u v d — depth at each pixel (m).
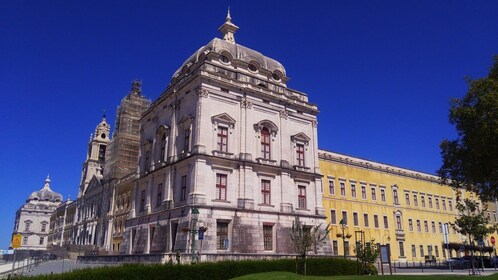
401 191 82.06
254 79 54.22
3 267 57.84
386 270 54.53
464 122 32.38
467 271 51.06
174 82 58.47
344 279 25.72
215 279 32.84
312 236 39.72
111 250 86.88
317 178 54.66
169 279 30.30
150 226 50.66
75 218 127.31
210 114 47.47
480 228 52.84
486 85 31.69
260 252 45.38
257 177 48.78
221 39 61.56
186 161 46.66
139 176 58.38
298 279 26.81
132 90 106.06
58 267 53.69
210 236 42.69
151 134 58.47
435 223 86.31
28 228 173.12
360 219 72.12
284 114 54.03
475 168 33.34
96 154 136.12
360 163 76.06
